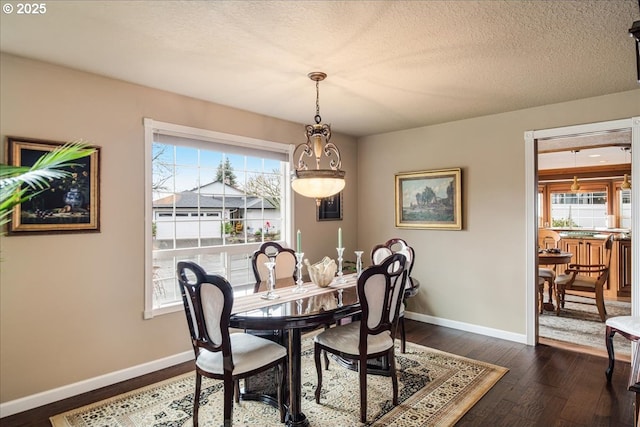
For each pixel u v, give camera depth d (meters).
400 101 3.53
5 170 1.71
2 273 2.43
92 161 2.80
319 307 2.39
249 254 4.01
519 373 3.05
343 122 4.38
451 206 4.30
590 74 2.83
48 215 2.60
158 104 3.19
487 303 4.07
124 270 2.98
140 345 3.07
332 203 4.91
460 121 4.27
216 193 3.76
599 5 1.87
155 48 2.37
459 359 3.35
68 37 2.21
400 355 3.45
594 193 7.99
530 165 3.76
